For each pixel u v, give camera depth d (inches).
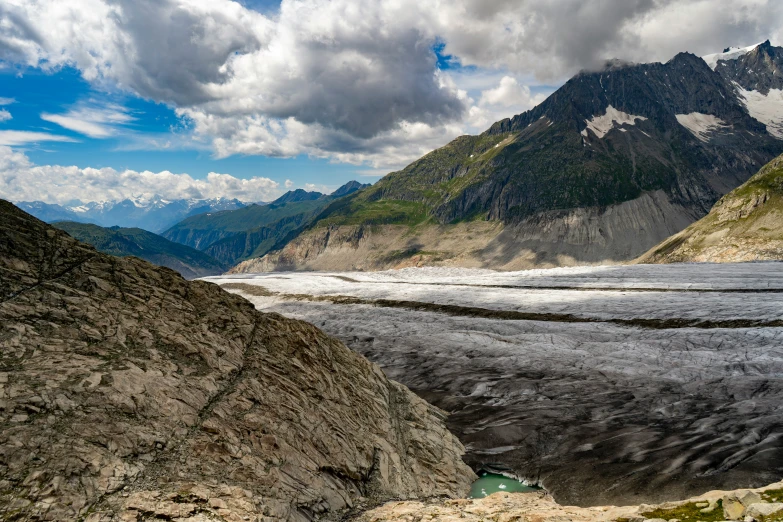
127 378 690.8
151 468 587.8
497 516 665.6
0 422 528.4
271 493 647.1
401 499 863.7
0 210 826.8
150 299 904.3
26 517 459.8
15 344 647.1
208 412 731.4
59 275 813.9
